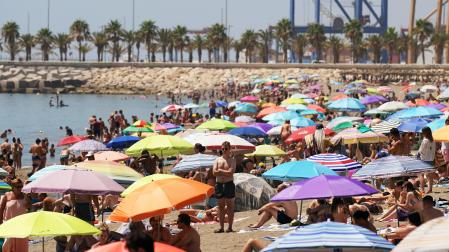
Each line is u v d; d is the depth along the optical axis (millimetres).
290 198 35156
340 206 35875
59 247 40188
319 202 40625
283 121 96312
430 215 34656
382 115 111688
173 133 105938
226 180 45781
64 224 32156
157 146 66312
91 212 45750
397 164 42938
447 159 60969
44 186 42344
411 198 43406
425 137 54875
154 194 35250
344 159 52906
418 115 81875
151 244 19188
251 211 54156
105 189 42531
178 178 37031
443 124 70250
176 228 47219
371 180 58125
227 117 118812
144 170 66250
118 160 69875
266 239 41750
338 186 35375
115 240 35312
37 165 90312
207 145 66438
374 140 72188
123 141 85625
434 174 60406
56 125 187125
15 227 31750
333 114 121500
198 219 51188
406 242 19812
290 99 121062
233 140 66938
